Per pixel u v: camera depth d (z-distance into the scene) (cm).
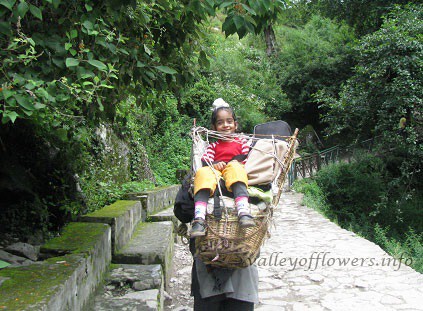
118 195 688
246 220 213
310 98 2522
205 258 225
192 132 263
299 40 2678
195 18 372
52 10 294
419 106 1218
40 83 248
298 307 432
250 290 240
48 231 441
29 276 269
